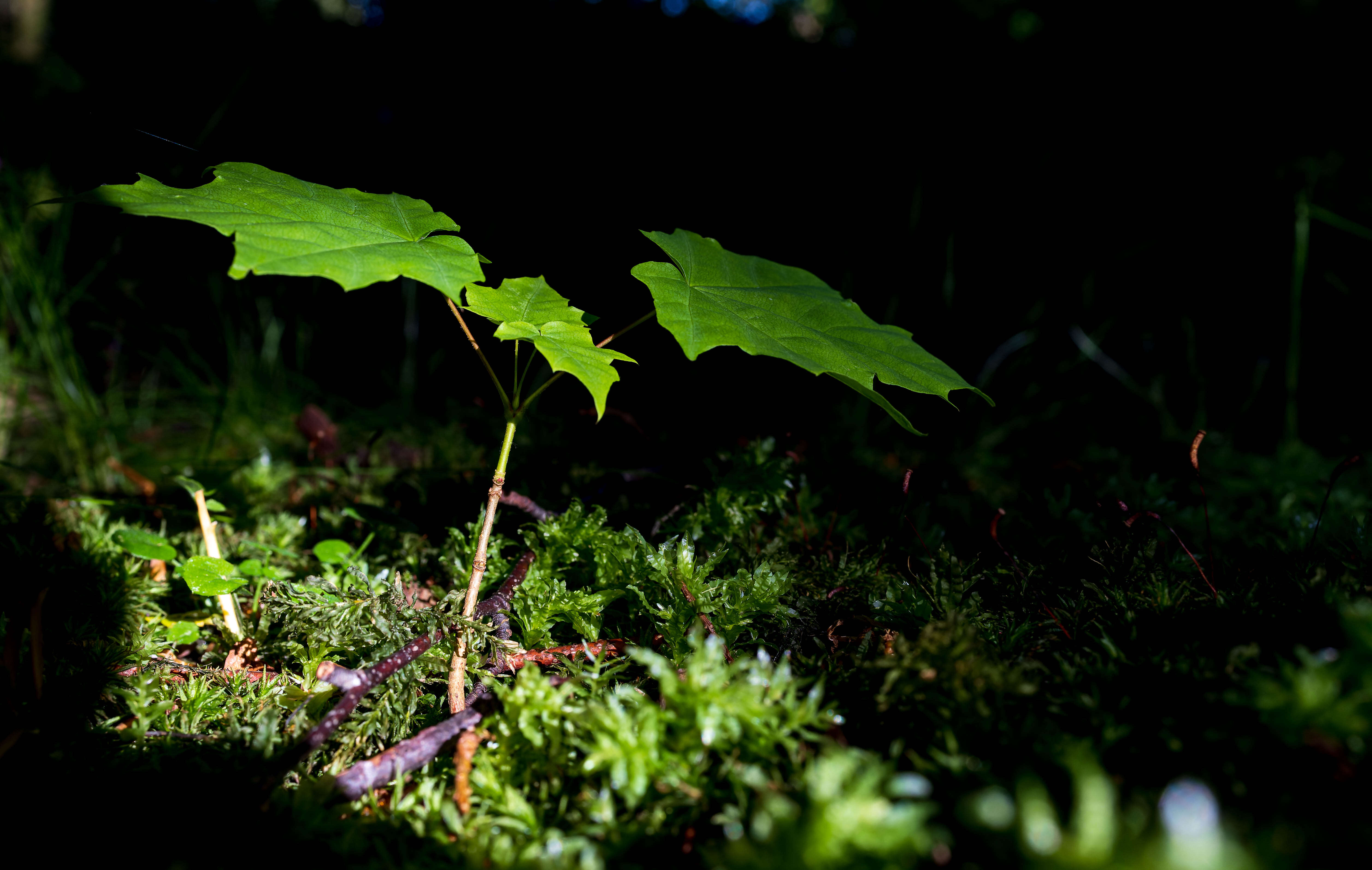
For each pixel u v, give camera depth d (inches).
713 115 46.2
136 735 15.3
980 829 12.5
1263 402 37.0
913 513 22.8
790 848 12.1
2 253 32.3
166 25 47.6
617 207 39.4
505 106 44.6
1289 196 41.4
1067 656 16.2
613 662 16.4
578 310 15.1
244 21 48.3
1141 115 46.9
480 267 14.7
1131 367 39.4
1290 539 20.5
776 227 42.2
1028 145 47.1
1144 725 14.2
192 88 43.7
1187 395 37.9
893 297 36.6
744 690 14.2
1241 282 41.0
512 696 14.9
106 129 24.0
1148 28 48.5
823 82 49.9
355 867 13.7
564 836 14.0
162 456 31.1
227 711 16.4
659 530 19.8
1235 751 13.6
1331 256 40.1
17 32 51.0
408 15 47.4
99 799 14.5
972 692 14.4
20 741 15.2
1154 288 41.5
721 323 15.4
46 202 14.4
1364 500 23.5
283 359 39.2
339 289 38.8
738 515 19.8
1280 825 12.5
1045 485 23.1
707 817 14.1
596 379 14.1
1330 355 37.9
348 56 46.1
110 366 36.2
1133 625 16.0
